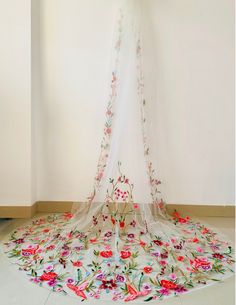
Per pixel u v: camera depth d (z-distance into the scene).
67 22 1.96
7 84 1.84
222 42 1.97
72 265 1.37
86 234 1.64
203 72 1.99
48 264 1.38
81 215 1.75
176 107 2.02
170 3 1.95
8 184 1.91
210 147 2.05
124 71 1.82
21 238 1.66
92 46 1.98
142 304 1.11
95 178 1.88
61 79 2.00
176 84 2.00
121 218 1.75
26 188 1.92
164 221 1.88
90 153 2.05
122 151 1.91
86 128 2.03
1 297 1.14
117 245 1.55
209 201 2.09
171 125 2.03
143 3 1.93
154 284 1.23
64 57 1.99
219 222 1.99
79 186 2.08
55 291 1.18
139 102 1.89
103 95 2.00
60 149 2.05
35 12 1.93
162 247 1.53
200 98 2.01
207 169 2.07
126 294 1.16
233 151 2.05
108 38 1.96
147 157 1.93
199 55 1.98
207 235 1.74
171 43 1.97
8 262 1.40
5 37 1.81
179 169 2.06
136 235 1.66
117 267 1.36
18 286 1.21
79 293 1.17
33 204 2.01
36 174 2.07
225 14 1.95
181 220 1.96
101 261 1.40
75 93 2.01
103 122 1.99
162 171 2.05
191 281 1.26
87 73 1.99
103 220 1.73
